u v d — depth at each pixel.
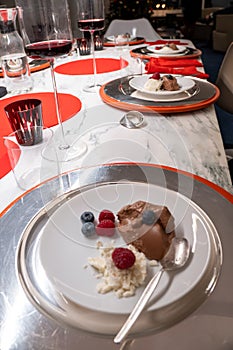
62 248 0.42
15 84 1.32
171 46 1.66
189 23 6.49
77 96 1.16
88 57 1.77
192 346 0.31
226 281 0.37
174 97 0.99
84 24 1.21
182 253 0.40
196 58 1.62
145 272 0.37
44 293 0.37
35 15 0.76
